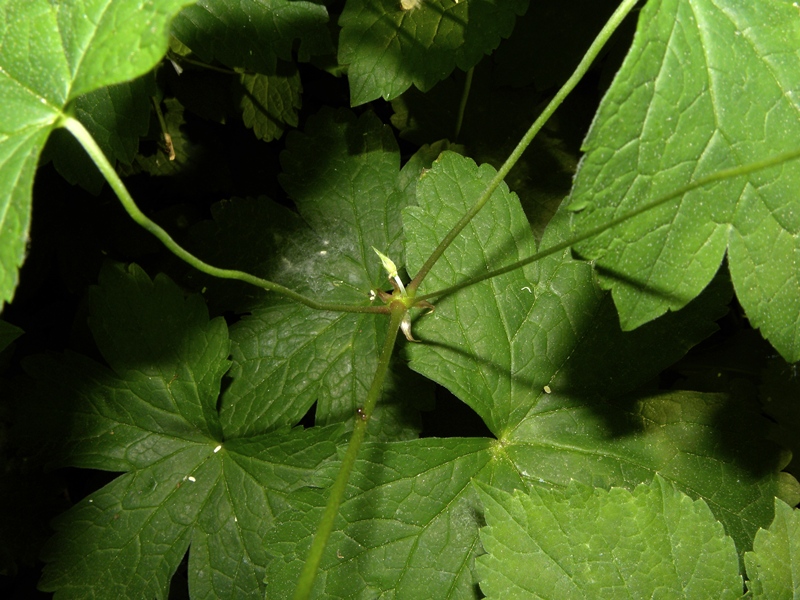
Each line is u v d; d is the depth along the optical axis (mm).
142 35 154
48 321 316
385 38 243
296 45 289
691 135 175
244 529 255
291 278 287
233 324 281
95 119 228
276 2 242
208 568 254
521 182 302
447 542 229
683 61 172
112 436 265
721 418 240
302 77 319
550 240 247
